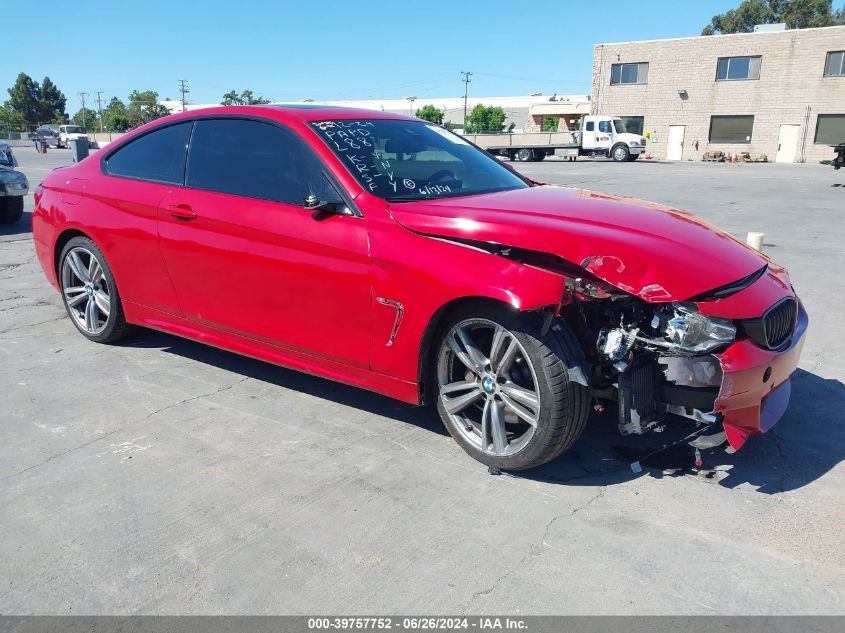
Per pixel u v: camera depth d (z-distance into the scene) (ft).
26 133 234.38
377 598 7.41
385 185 11.00
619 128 115.03
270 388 13.26
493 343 9.60
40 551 8.22
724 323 8.84
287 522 8.81
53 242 15.56
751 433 9.59
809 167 102.89
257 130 12.20
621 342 8.83
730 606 7.28
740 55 120.57
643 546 8.31
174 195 12.96
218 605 7.31
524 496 9.45
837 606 7.28
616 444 10.99
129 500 9.32
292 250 11.16
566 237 9.16
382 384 10.84
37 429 11.44
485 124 225.56
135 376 13.83
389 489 9.61
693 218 11.43
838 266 24.64
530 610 7.23
